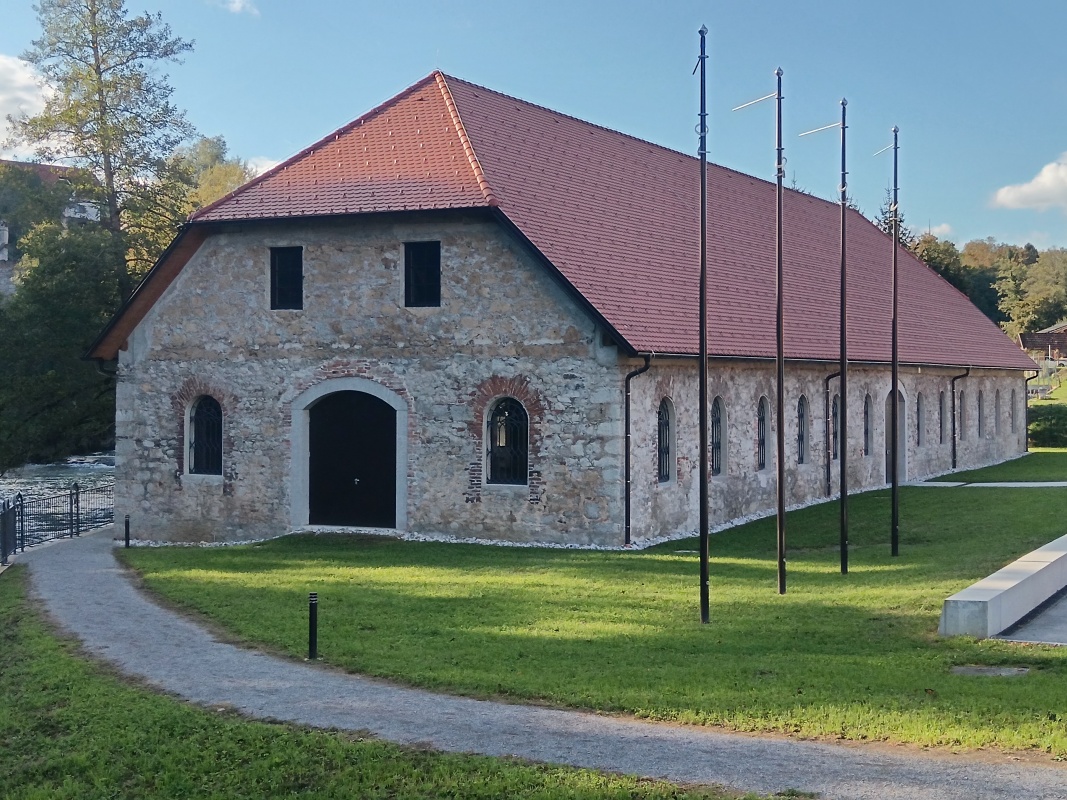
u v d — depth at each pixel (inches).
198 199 2524.6
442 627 590.9
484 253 890.7
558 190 991.6
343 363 938.7
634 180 1172.5
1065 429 2044.8
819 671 487.2
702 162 607.8
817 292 1312.7
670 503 920.9
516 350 881.5
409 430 917.2
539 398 874.8
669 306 949.2
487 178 898.7
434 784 368.8
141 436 1010.1
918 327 1501.0
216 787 386.9
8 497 1563.7
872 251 1689.2
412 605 648.4
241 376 973.8
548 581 722.2
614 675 485.7
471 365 896.9
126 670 523.5
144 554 914.1
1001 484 1322.6
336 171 962.1
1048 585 642.2
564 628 585.0
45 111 1684.3
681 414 936.9
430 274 917.2
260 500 968.9
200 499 989.8
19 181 1829.5
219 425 997.2
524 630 581.6
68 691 496.1
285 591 705.0
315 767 392.5
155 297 1003.3
